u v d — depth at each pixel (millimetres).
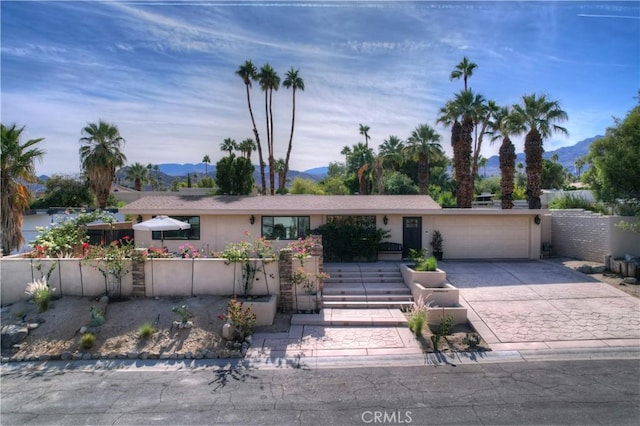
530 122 27375
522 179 54781
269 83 44281
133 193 45500
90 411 7270
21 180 19422
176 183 85500
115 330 10500
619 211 17656
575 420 6770
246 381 8422
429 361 9328
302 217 19203
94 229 18562
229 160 32250
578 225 18922
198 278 12445
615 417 6840
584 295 13430
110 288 12336
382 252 19094
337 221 19219
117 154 33875
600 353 9578
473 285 14766
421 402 7449
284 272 12438
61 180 38125
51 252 13602
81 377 8711
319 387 8109
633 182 15664
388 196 21688
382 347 10141
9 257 13125
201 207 19109
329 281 15031
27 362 9508
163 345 9992
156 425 6773
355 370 8906
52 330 10508
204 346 9992
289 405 7406
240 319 10516
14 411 7309
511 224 19609
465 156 30578
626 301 12797
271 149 45469
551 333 10734
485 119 35000
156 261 12383
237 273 12469
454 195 48938
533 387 7984
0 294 12258
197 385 8266
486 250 19609
